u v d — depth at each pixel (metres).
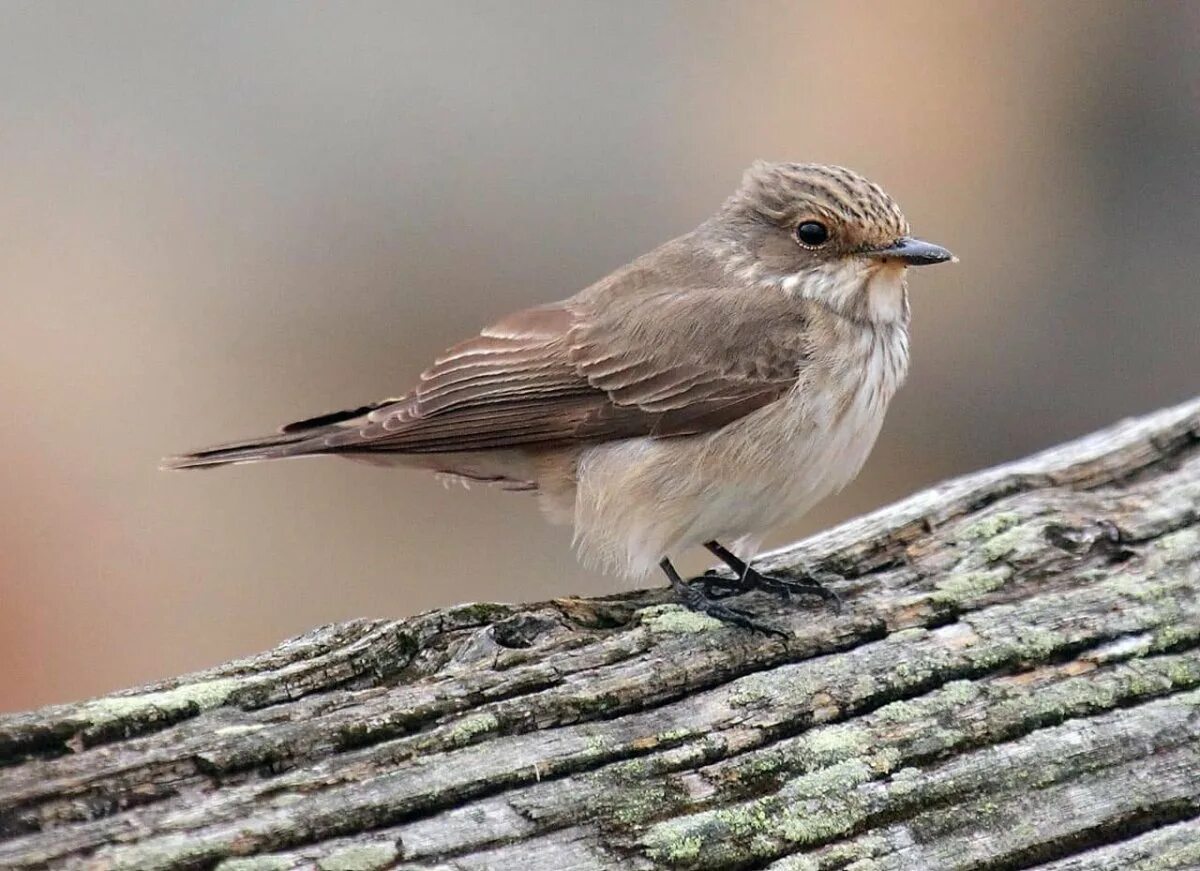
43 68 15.30
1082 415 14.88
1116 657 7.11
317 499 14.29
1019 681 6.97
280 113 15.44
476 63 15.54
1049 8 15.52
